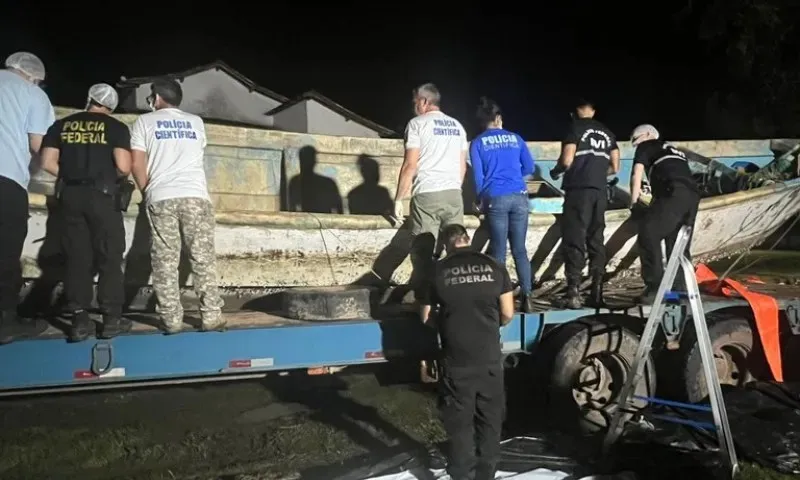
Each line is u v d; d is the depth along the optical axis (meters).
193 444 5.15
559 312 5.84
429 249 5.57
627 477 4.62
